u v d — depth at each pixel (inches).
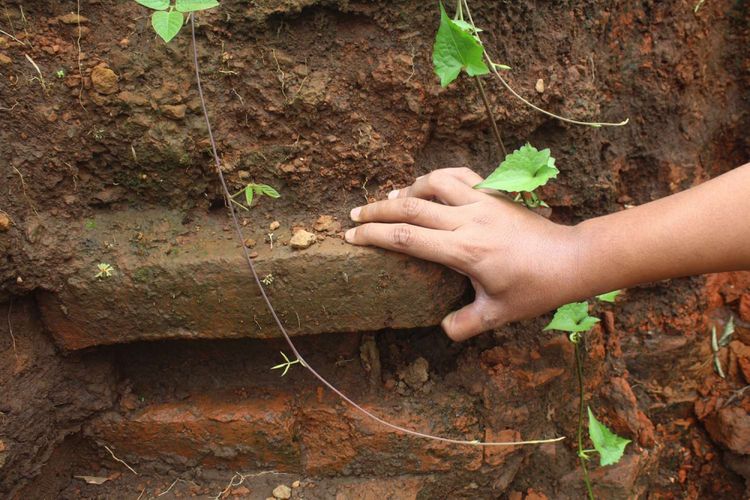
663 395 36.4
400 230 27.5
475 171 31.3
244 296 28.3
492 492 32.4
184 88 27.9
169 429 30.9
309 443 31.5
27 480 29.0
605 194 33.7
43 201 28.2
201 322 28.8
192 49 27.7
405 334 32.8
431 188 28.5
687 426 37.0
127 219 29.0
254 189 29.0
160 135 28.0
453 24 25.5
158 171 28.6
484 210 27.6
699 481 36.7
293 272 28.1
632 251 26.1
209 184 29.2
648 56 34.1
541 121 31.5
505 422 32.0
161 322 28.8
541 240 27.1
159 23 24.0
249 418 30.6
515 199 29.1
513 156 27.1
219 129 28.5
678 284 36.2
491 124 29.1
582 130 32.0
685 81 34.8
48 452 29.7
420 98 29.3
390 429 30.8
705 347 36.9
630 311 36.4
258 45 28.2
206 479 31.5
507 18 29.9
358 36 28.9
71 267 28.1
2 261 27.3
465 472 31.8
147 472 31.7
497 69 30.1
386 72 28.8
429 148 31.1
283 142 29.1
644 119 34.9
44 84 27.3
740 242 25.3
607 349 35.5
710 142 37.0
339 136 29.4
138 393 31.6
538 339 32.7
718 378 37.1
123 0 27.6
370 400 31.3
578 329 28.8
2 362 28.2
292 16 28.0
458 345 32.7
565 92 31.4
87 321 28.8
